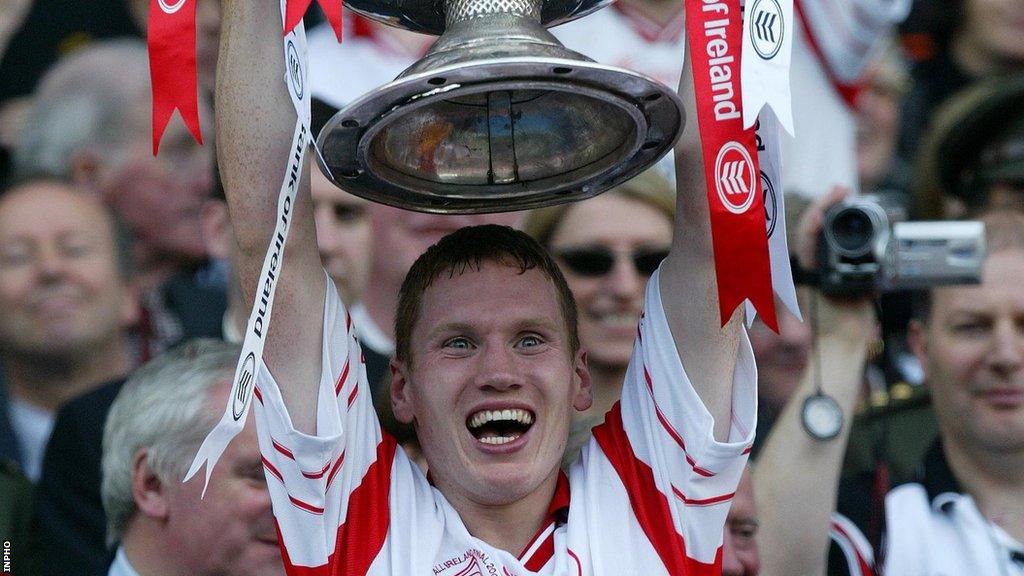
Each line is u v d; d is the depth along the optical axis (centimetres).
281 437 721
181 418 889
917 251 958
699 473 743
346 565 732
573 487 770
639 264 1055
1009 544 991
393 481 759
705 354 745
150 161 1203
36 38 1329
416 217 1139
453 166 698
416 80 619
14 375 1123
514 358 736
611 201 1059
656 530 751
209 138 1231
